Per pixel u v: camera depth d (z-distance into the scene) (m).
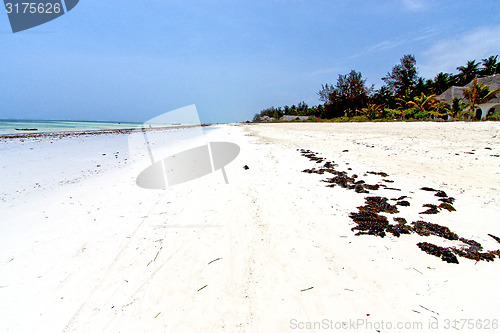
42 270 2.70
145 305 2.19
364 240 2.97
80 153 10.91
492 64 38.16
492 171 5.05
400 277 2.31
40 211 4.32
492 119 15.55
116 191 5.37
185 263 2.77
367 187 4.75
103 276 2.59
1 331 1.94
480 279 2.19
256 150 10.21
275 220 3.69
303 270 2.53
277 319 1.97
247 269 2.61
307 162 7.36
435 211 3.53
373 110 27.25
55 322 2.03
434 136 9.97
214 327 1.93
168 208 4.35
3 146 13.13
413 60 31.55
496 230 2.94
